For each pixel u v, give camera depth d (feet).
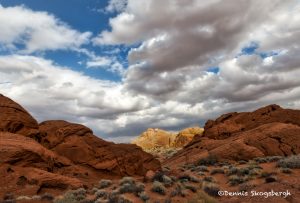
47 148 108.78
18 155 87.71
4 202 66.64
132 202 63.41
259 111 166.40
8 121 102.22
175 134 373.20
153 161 125.39
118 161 114.01
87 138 116.98
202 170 105.60
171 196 68.23
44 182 82.79
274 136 135.95
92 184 93.15
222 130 161.48
